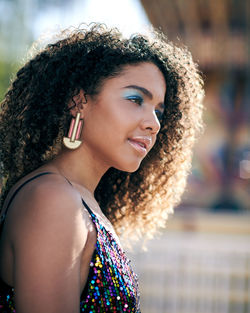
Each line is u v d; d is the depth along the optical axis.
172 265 5.15
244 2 6.61
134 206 1.99
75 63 1.50
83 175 1.48
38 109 1.51
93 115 1.45
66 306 1.20
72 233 1.23
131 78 1.46
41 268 1.19
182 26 7.34
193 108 1.95
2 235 1.31
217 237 6.04
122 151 1.44
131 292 1.39
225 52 7.47
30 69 1.60
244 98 9.08
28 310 1.18
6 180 1.62
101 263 1.31
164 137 1.88
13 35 9.86
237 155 9.15
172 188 2.01
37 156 1.52
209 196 9.03
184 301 4.94
